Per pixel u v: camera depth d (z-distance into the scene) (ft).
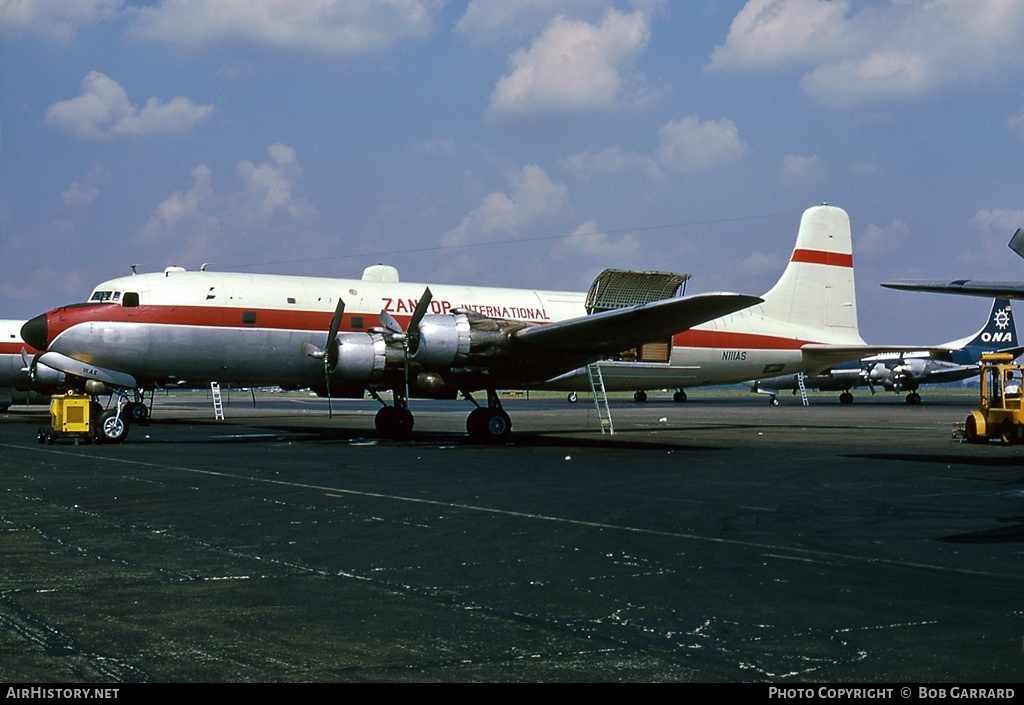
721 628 18.85
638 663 16.61
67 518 32.86
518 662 16.65
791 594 21.76
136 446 68.18
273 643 17.72
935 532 30.63
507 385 74.02
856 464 55.01
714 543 28.48
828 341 104.42
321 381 83.97
